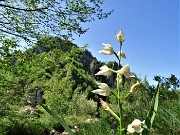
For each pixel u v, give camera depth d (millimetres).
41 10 11164
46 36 11461
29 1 11062
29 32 11164
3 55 10109
